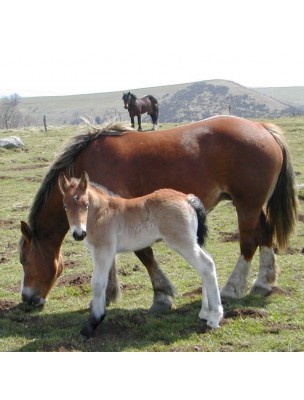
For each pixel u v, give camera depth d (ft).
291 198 20.52
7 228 31.32
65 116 312.71
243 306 18.90
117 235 17.17
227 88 297.74
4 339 17.48
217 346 16.48
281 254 24.80
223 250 25.88
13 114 207.21
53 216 19.38
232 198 19.99
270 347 16.31
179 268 23.79
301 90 393.29
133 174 19.03
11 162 55.98
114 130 19.61
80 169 19.27
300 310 18.65
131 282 22.36
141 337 17.30
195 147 19.42
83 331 17.25
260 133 19.97
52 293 21.31
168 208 16.96
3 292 21.67
